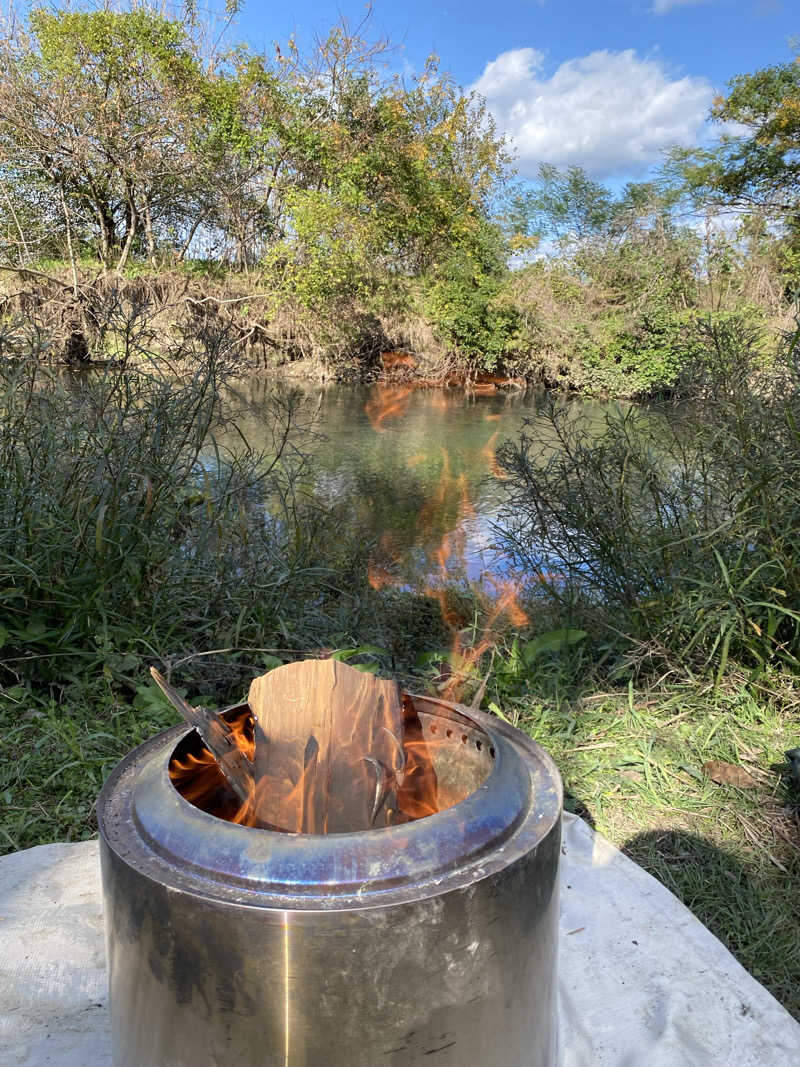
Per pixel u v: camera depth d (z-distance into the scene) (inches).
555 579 157.2
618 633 135.6
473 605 175.3
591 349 743.7
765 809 97.7
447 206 816.9
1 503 119.7
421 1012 36.1
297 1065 35.7
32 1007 56.5
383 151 774.5
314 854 36.4
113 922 39.9
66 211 732.7
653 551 131.8
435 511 287.3
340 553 189.6
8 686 117.9
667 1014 58.0
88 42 689.0
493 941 37.6
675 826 94.4
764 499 119.7
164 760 44.8
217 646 133.6
